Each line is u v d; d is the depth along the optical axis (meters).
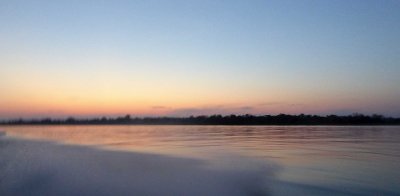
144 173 24.52
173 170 25.84
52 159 32.16
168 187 20.31
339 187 20.41
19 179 21.84
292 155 34.84
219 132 95.12
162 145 49.53
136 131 113.06
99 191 19.38
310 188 20.14
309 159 31.75
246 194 18.94
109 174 23.98
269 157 33.47
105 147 46.91
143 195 18.64
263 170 25.95
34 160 31.14
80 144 52.72
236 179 22.48
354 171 25.27
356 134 76.06
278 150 39.97
